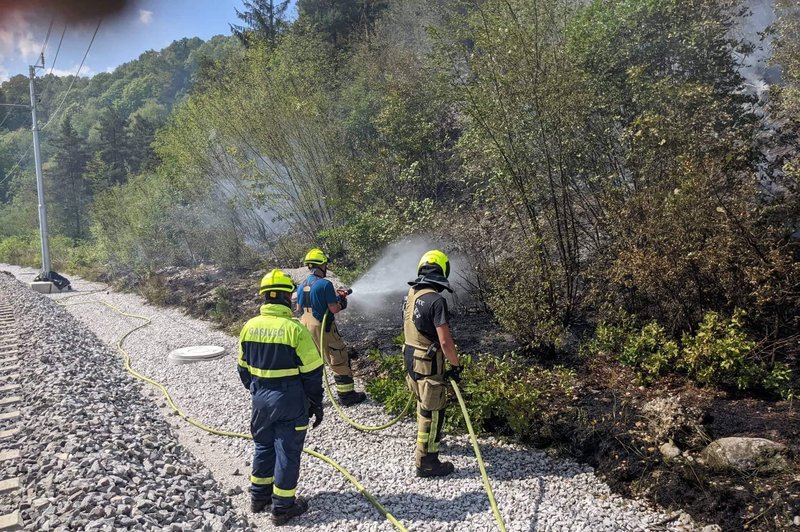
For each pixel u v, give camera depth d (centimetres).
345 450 500
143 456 459
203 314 1191
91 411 550
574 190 686
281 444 394
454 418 513
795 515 340
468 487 425
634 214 571
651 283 551
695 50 699
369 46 1709
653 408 463
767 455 388
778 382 475
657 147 584
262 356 400
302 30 1916
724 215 497
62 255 2964
